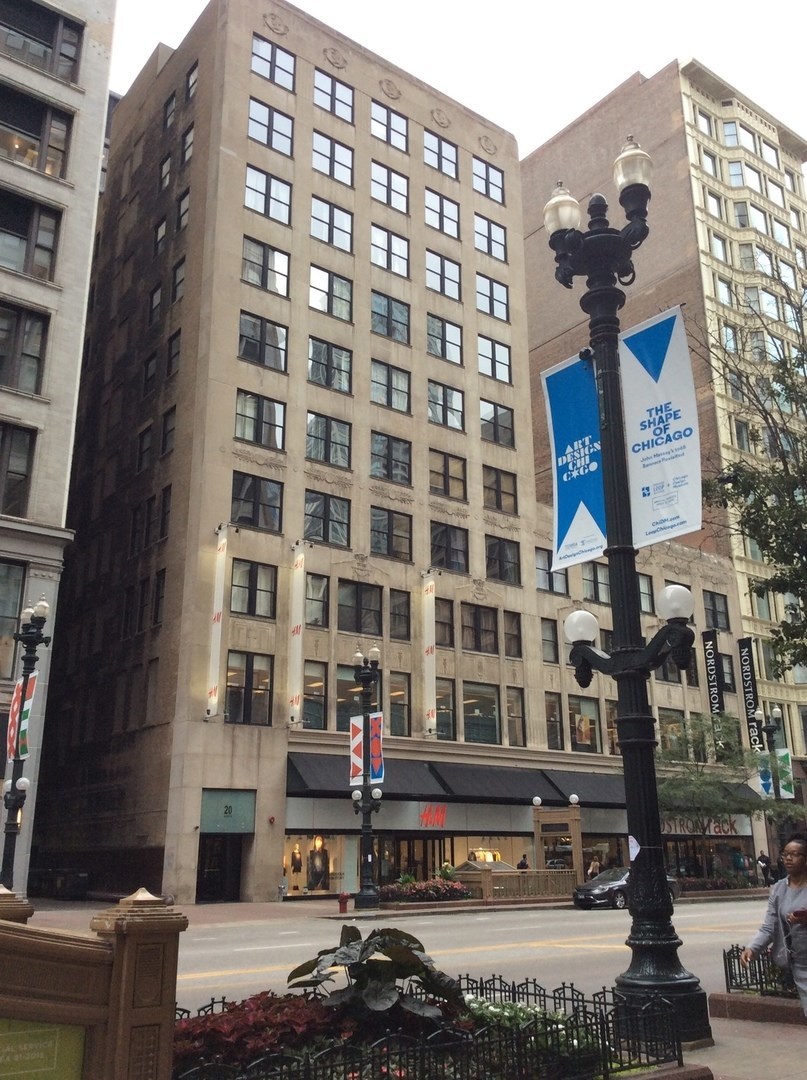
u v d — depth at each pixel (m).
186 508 36.19
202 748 32.94
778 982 9.65
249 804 33.50
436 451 43.81
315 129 43.50
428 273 46.41
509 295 49.91
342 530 39.34
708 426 49.16
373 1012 6.34
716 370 21.12
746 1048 8.15
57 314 32.84
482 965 14.72
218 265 38.12
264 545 36.34
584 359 10.63
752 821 50.34
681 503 9.52
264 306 39.12
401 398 43.22
